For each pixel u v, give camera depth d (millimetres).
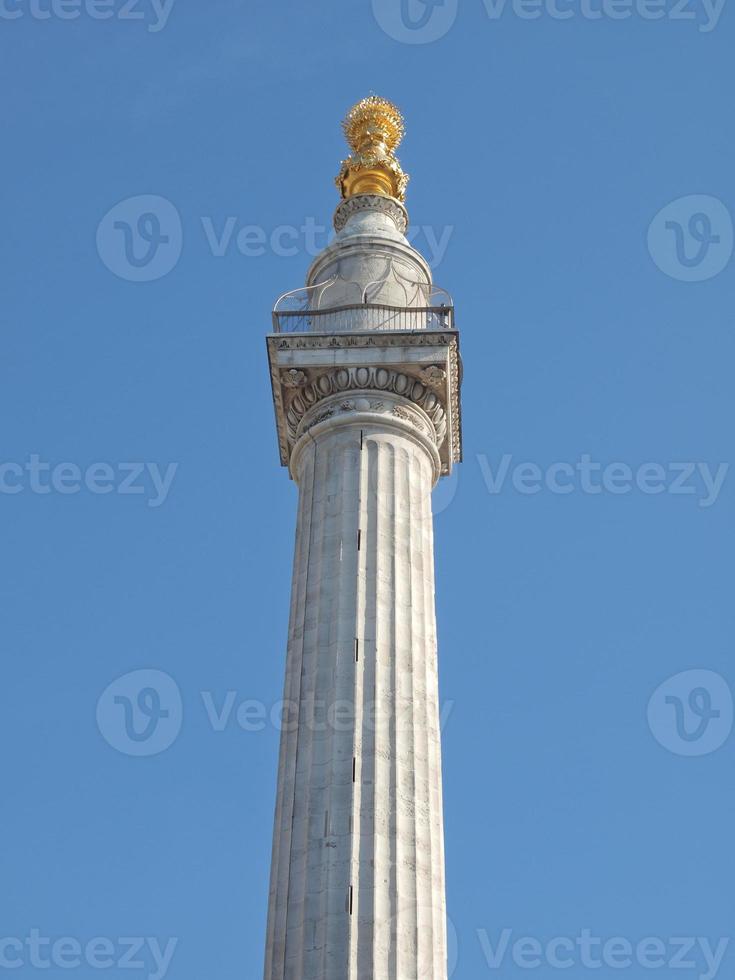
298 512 45438
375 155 54844
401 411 46250
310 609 42250
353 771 38719
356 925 36344
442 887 38344
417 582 43094
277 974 36281
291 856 37938
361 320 47906
